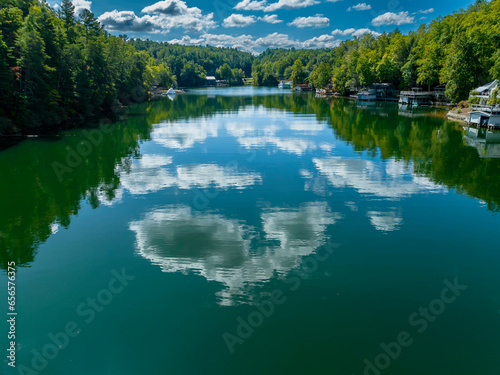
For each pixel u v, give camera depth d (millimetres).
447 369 15344
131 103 128625
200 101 143375
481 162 46875
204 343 16891
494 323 17984
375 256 24234
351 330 17578
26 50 62719
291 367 15547
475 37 88312
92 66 87438
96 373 15453
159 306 19406
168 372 15445
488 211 31391
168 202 34000
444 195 35281
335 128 74938
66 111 77438
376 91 150125
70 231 28078
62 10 99438
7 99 61938
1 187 38156
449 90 93562
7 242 26172
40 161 48188
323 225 28906
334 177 41094
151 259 23984
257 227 28641
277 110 110688
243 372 15320
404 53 141875
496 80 77375
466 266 23016
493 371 15234
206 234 27484
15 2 86688
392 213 31141
